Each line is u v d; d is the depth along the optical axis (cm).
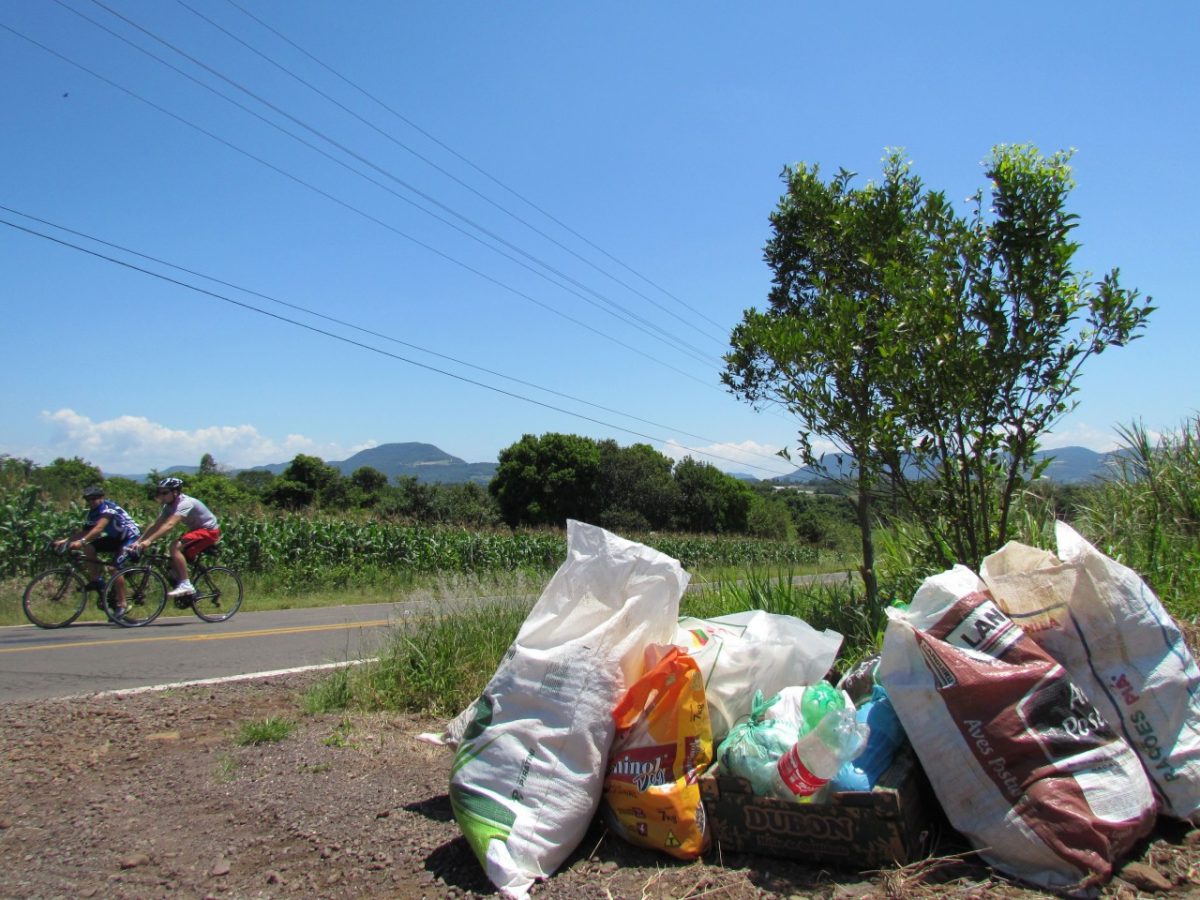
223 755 421
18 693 589
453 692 520
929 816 284
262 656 760
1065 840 245
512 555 1969
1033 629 290
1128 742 276
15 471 1444
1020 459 447
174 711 510
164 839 324
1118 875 247
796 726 296
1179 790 272
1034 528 560
